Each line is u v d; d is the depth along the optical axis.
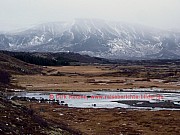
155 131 62.47
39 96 132.00
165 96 138.12
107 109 95.50
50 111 87.38
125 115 83.00
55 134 39.59
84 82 199.88
